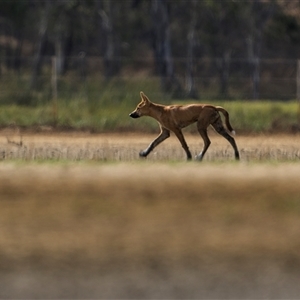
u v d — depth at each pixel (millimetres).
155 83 101188
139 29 163125
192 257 31203
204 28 153375
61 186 39250
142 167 44031
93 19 155250
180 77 138625
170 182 40031
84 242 32594
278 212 36375
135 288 28453
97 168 43531
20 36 160500
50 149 56656
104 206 36656
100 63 153000
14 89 100688
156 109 49562
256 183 40156
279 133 71875
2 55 160375
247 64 146750
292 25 155375
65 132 71000
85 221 34969
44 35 146500
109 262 30594
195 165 45062
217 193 38562
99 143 62188
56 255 31203
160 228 34250
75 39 164125
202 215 35875
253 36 146375
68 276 29297
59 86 100312
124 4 155125
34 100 89625
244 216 35844
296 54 157375
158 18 136875
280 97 108000
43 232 33594
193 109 49281
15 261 30547
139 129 72688
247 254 31500
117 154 52594
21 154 52875
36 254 31250
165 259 30969
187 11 152875
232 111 80625
